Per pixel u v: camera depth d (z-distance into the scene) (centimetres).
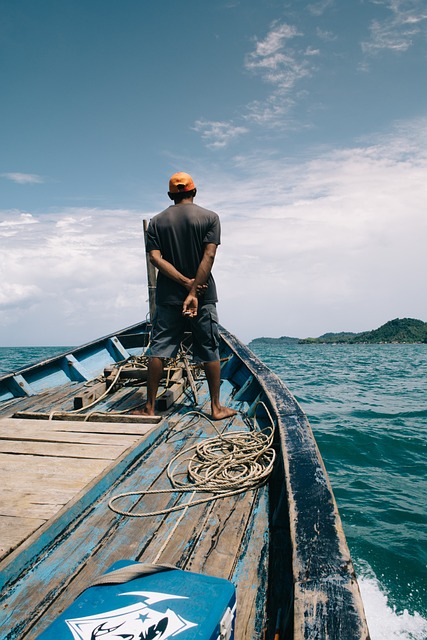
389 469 579
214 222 331
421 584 334
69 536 196
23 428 312
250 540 192
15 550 174
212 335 347
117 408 396
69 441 286
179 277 330
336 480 539
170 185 342
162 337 349
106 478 239
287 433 267
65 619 102
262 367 443
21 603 155
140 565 121
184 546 188
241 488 237
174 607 106
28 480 230
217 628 103
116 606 106
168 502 226
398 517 437
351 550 377
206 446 284
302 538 157
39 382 510
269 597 157
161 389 448
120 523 206
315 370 2288
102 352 650
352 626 114
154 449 297
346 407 1021
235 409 391
